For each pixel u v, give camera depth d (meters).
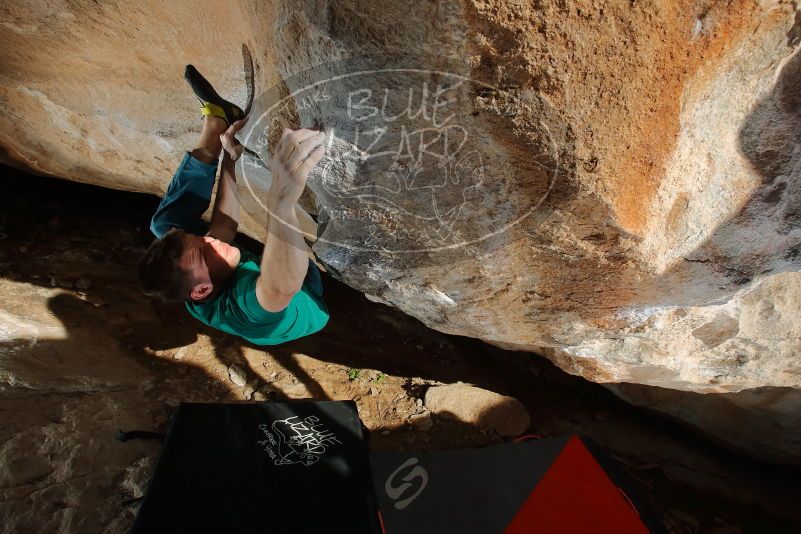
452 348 3.37
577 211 1.09
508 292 1.51
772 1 0.85
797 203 1.21
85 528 1.91
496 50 0.84
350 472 2.00
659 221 1.14
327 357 3.03
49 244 3.03
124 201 3.51
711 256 1.30
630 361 1.90
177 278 1.35
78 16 1.43
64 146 2.21
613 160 0.97
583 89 0.87
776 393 2.59
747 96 1.03
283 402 2.21
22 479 1.97
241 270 1.45
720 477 3.08
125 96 1.75
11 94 1.96
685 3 0.81
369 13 0.85
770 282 1.72
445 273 1.46
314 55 0.96
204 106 1.39
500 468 2.20
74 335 2.58
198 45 1.34
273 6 0.96
